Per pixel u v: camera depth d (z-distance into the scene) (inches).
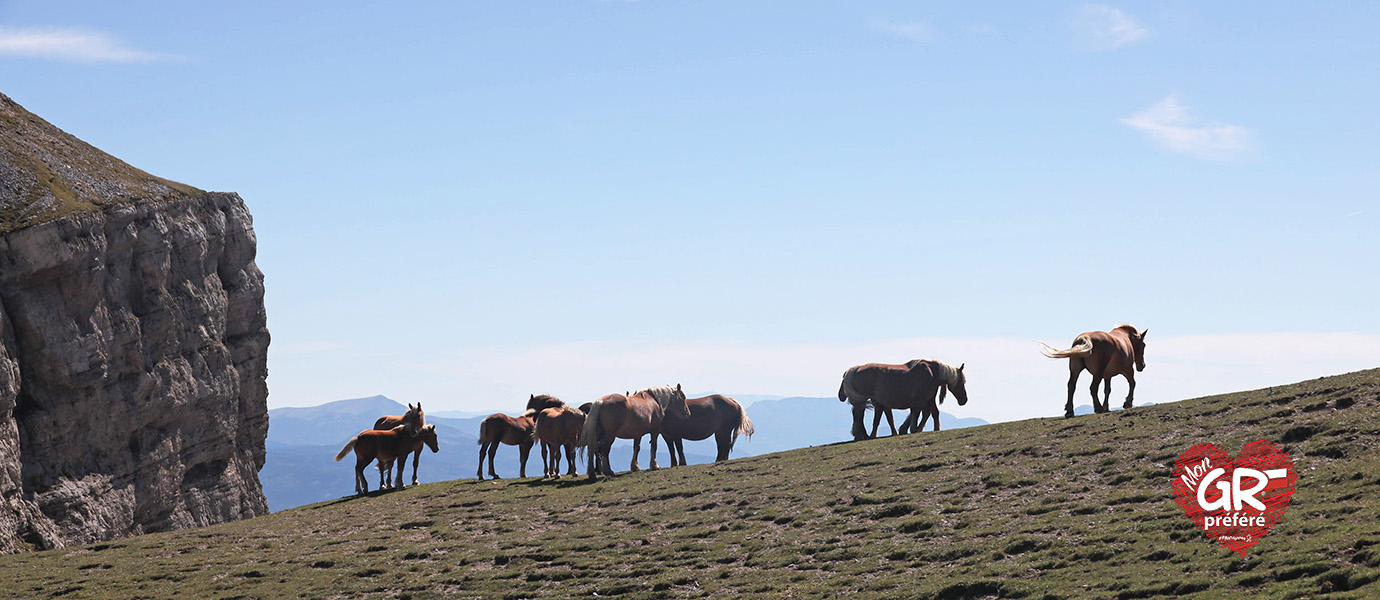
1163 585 772.6
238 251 2790.4
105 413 2139.5
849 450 1651.1
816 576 993.5
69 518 1951.3
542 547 1269.7
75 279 2094.0
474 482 1923.0
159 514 2287.2
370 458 1983.3
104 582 1283.2
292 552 1391.5
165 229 2416.3
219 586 1221.1
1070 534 961.5
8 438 1861.5
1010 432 1515.7
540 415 1847.9
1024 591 829.2
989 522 1061.1
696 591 1005.8
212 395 2512.3
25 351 1990.7
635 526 1326.3
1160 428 1302.9
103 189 2407.7
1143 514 965.2
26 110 2829.7
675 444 1956.2
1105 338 1535.4
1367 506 834.2
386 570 1235.9
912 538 1063.6
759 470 1594.5
